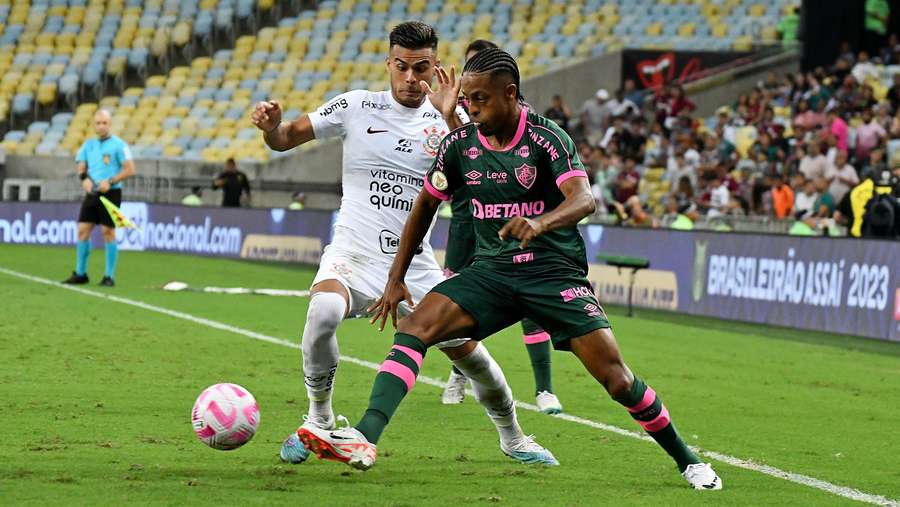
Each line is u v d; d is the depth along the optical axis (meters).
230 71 101.88
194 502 16.67
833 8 90.44
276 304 49.66
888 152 69.94
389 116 21.09
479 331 18.33
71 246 79.94
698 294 52.03
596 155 75.56
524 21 101.75
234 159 91.25
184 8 108.31
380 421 17.41
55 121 100.06
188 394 27.08
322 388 20.48
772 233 48.44
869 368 37.59
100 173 54.03
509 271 18.27
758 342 43.69
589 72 93.38
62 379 28.62
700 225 64.88
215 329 40.28
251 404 18.56
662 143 80.44
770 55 91.69
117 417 23.81
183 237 79.50
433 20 102.88
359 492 17.72
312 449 16.84
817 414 28.11
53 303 46.16
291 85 99.56
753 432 25.33
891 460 22.55
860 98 76.31
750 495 18.78
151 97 100.81
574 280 18.28
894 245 42.94
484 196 18.34
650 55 92.94
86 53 105.50
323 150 92.50
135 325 40.38
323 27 104.62
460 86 19.53
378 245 21.00
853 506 18.41
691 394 30.78
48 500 16.52
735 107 89.38
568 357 36.69
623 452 22.20
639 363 36.69
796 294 47.09
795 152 71.25
